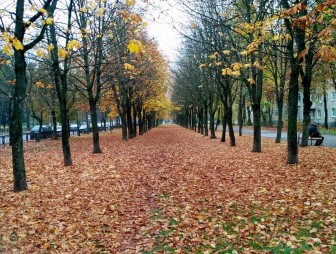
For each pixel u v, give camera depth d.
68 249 6.16
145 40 28.58
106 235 6.81
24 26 8.88
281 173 11.85
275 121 76.69
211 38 20.47
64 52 6.56
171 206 8.66
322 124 60.03
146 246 6.18
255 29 10.56
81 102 43.78
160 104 46.62
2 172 14.52
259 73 18.72
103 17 15.82
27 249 6.10
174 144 28.47
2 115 67.25
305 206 7.86
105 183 11.53
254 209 7.98
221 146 24.84
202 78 34.69
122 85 31.05
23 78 10.13
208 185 10.84
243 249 5.80
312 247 5.67
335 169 11.96
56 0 10.90
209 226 7.02
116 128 78.38
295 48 15.95
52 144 33.19
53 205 8.77
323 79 33.28
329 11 5.20
